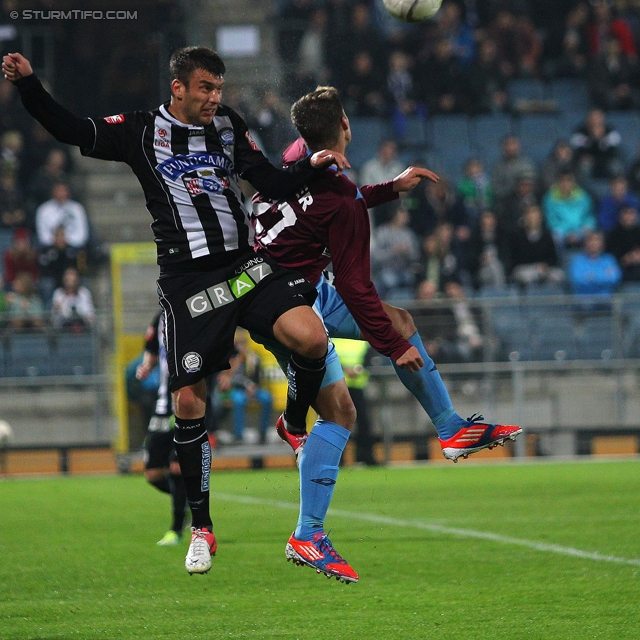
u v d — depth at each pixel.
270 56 63.53
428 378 18.77
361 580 20.89
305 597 19.33
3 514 33.47
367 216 17.91
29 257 58.41
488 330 52.06
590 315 52.44
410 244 60.00
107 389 50.78
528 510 31.89
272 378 50.03
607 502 33.41
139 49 66.81
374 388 51.66
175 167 17.06
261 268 17.22
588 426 52.44
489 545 24.98
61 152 63.62
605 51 74.38
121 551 25.55
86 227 61.78
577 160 68.62
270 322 16.89
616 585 19.62
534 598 18.64
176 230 17.11
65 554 25.11
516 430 18.59
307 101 18.22
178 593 20.00
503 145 65.69
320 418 18.03
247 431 49.84
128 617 17.84
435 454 52.12
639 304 52.66
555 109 73.44
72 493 40.31
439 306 51.97
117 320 50.06
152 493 40.06
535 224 60.75
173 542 26.72
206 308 17.00
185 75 16.73
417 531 27.83
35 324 50.69
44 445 50.56
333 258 17.66
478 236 60.62
